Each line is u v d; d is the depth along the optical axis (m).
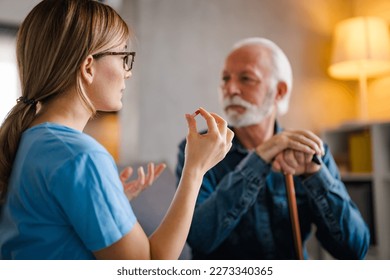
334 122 2.68
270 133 1.19
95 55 0.57
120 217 0.50
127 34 0.62
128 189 0.87
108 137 2.06
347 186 2.21
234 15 2.44
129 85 2.13
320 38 2.69
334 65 2.50
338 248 1.03
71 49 0.55
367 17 2.49
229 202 0.94
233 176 0.95
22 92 0.60
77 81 0.56
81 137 0.52
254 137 1.17
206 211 0.96
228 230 0.95
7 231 0.53
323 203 0.96
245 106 1.12
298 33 2.63
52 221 0.50
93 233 0.48
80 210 0.48
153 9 2.21
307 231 1.08
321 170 0.95
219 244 0.98
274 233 1.06
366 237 1.01
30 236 0.50
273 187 1.07
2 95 1.95
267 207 1.06
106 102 0.59
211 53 2.35
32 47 0.57
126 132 2.11
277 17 2.57
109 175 0.51
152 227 1.13
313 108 2.63
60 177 0.48
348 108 2.75
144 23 2.18
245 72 1.12
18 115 0.57
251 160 0.94
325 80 2.69
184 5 2.30
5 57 1.95
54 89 0.55
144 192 1.25
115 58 0.59
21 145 0.54
